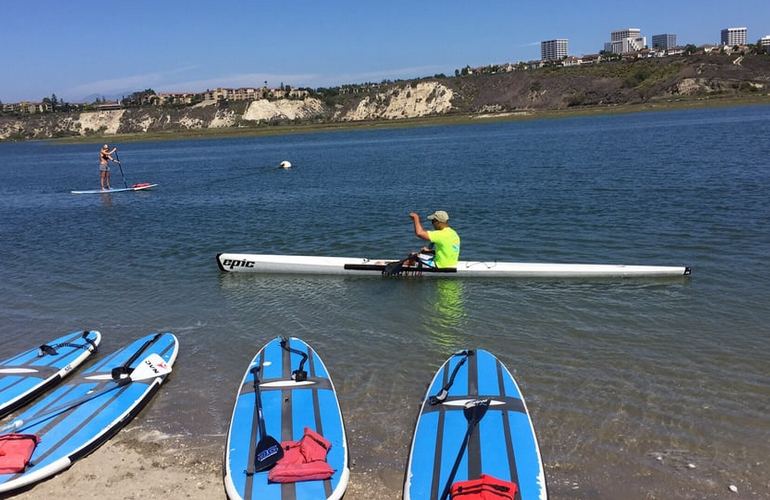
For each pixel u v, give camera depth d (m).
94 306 13.05
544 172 33.69
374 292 13.27
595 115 132.62
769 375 8.61
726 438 7.13
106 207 29.05
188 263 16.64
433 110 199.00
